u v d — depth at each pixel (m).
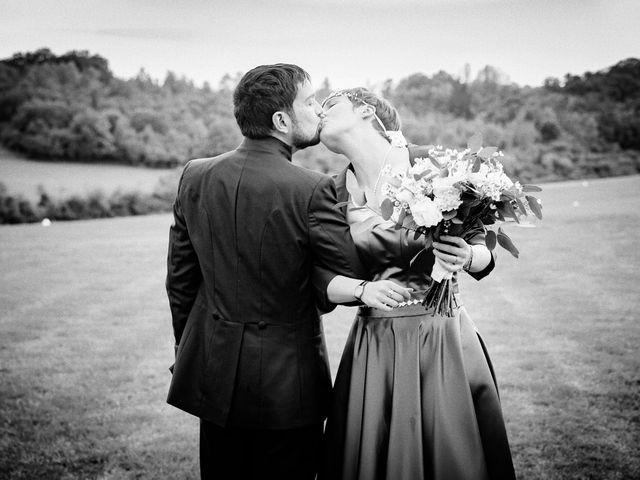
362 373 2.03
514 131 23.77
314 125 1.97
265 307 1.88
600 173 23.56
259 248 1.84
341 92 2.22
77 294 8.52
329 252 1.85
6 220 21.98
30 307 7.63
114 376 4.69
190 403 1.97
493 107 24.03
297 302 1.91
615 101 23.83
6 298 8.29
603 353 4.84
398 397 1.94
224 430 1.97
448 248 1.81
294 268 1.87
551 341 5.27
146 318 6.90
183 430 3.55
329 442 2.06
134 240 15.50
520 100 24.16
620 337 5.32
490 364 2.13
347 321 6.38
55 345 5.71
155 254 12.90
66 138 26.53
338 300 1.87
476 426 1.92
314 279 1.91
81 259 12.30
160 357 5.25
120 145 26.70
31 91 26.77
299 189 1.84
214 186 1.89
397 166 2.11
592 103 24.03
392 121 2.19
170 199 24.03
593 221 13.78
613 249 10.42
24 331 6.31
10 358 5.27
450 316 1.91
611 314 6.21
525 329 5.75
